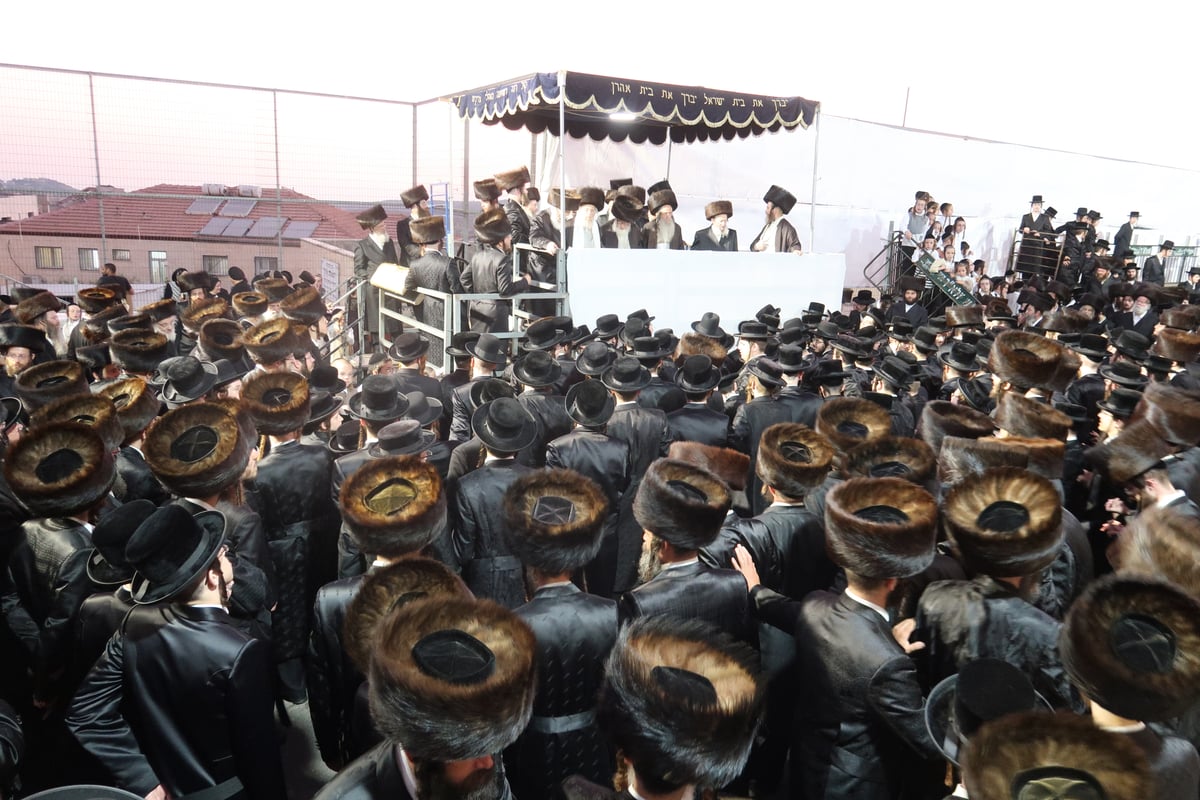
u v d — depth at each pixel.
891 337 9.93
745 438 5.60
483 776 1.72
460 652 1.76
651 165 16.11
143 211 13.83
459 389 5.80
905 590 3.20
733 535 3.60
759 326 7.57
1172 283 20.70
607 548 4.82
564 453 4.66
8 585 3.67
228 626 2.56
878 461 3.75
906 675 2.52
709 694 1.77
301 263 14.89
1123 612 2.03
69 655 3.11
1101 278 17.05
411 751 1.61
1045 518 2.63
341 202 15.06
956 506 2.86
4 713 2.37
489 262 8.86
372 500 2.91
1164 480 3.68
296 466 4.33
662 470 3.16
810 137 17.59
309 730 4.41
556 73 8.95
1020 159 20.64
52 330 8.20
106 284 10.30
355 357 11.20
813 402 5.74
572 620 2.77
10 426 5.03
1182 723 2.49
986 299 15.24
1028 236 18.55
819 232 18.19
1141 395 5.09
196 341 8.27
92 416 4.05
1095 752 1.54
